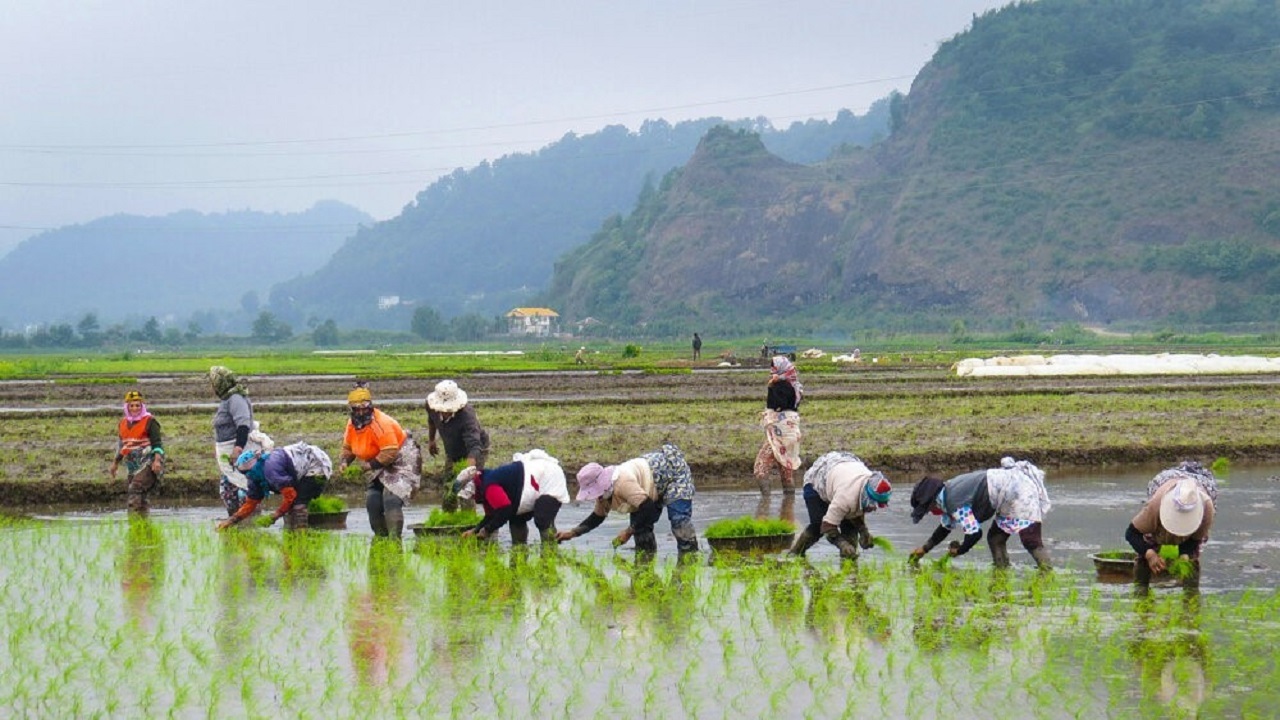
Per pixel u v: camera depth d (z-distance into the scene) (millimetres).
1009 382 52625
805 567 15539
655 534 18578
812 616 12859
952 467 25859
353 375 64312
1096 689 10258
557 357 98312
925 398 42281
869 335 195000
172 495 23141
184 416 37219
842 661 11188
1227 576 14750
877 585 14336
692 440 29125
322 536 17734
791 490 22172
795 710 9812
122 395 50094
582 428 32188
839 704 9961
